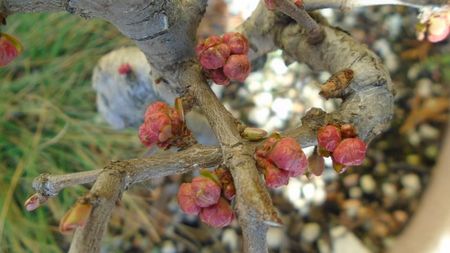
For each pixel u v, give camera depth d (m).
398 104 0.36
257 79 0.38
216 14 0.40
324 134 0.17
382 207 0.33
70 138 0.38
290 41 0.23
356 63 0.20
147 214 0.36
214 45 0.18
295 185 0.35
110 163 0.15
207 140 0.31
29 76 0.39
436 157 0.34
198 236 0.35
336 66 0.21
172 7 0.18
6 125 0.38
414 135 0.35
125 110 0.33
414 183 0.34
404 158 0.35
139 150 0.37
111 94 0.32
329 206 0.34
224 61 0.18
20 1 0.15
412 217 0.33
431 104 0.35
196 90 0.18
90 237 0.13
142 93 0.30
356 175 0.35
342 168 0.17
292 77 0.38
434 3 0.21
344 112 0.19
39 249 0.35
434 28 0.22
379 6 0.38
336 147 0.17
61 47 0.40
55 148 0.38
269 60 0.39
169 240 0.35
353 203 0.34
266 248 0.14
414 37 0.37
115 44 0.40
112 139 0.37
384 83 0.19
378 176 0.34
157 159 0.15
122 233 0.36
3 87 0.39
